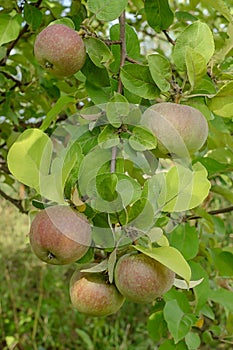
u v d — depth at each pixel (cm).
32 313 298
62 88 144
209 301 132
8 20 104
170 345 108
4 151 160
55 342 291
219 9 101
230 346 269
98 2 92
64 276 321
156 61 88
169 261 75
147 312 311
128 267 78
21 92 152
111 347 288
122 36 95
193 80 87
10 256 321
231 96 87
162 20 106
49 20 130
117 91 93
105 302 82
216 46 130
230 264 124
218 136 117
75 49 88
